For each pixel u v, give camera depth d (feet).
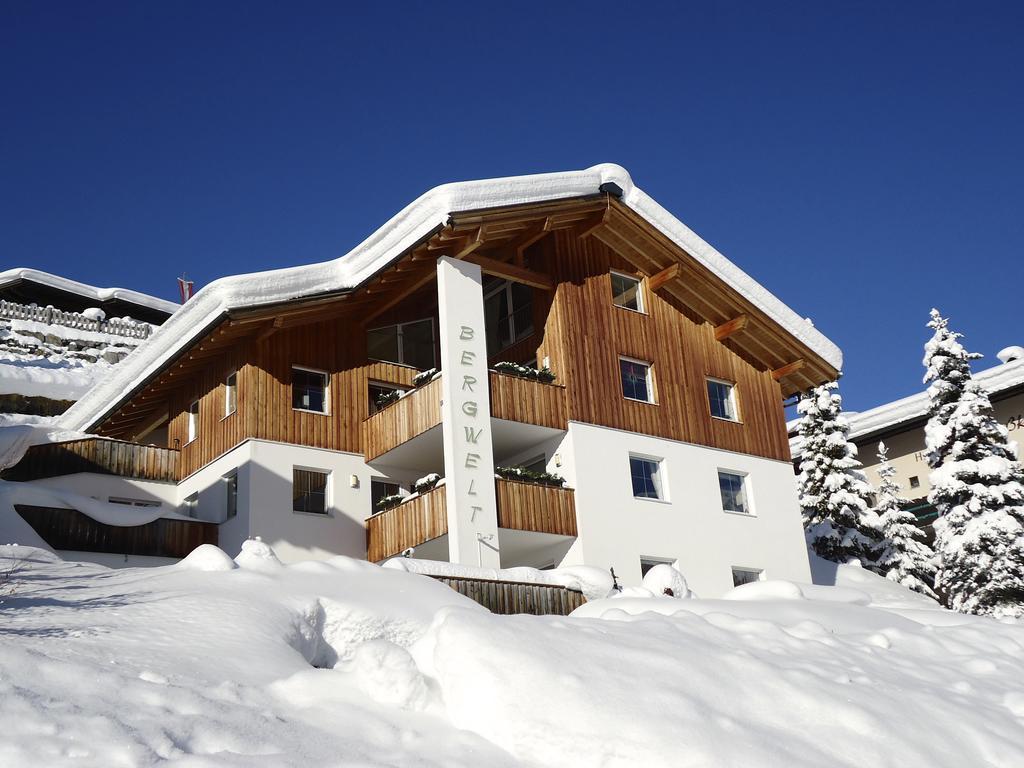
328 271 69.51
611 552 68.85
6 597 29.94
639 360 77.20
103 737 18.45
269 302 66.28
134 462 74.18
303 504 68.13
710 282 80.53
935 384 96.53
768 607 44.62
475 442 64.85
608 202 74.38
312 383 71.61
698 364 81.41
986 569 88.07
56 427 82.94
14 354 113.29
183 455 75.82
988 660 31.27
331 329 73.67
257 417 67.56
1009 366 114.52
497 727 21.43
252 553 37.91
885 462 112.68
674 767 19.99
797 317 85.56
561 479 68.95
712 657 25.93
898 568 105.91
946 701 25.89
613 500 70.54
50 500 63.21
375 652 23.70
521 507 65.51
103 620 26.78
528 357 75.31
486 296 80.89
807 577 80.89
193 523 68.23
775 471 83.05
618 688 22.67
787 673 25.49
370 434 72.08
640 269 80.53
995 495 89.66
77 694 20.29
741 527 78.13
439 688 23.73
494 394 67.41
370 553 68.95
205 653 24.88
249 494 65.46
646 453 74.08
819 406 112.47
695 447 77.66
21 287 132.26
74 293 134.82
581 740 20.79
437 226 65.62
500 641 23.89
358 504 70.49
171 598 29.84
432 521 63.98
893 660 30.25
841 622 42.14
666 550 72.23
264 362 69.10
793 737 22.16
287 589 32.91
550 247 75.20
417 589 37.01
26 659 21.30
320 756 19.43
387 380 75.82
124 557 65.10
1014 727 24.91
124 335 127.95
